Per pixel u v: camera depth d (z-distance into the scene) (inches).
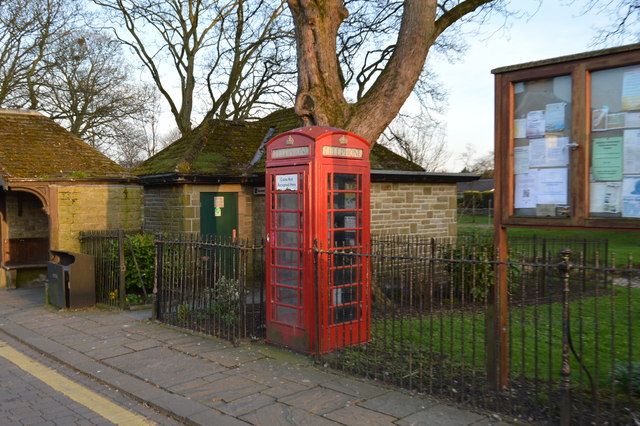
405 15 343.9
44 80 957.8
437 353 247.6
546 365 233.1
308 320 248.5
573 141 170.9
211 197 482.6
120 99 1058.1
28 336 309.9
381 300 291.7
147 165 564.1
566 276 161.6
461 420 173.5
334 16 344.8
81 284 386.9
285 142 259.1
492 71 190.4
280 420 179.0
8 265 518.3
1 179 448.5
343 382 212.7
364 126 342.0
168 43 887.1
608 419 165.2
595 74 168.2
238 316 278.8
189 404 196.1
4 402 208.4
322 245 244.7
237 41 810.8
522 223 183.2
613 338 155.0
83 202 473.1
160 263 334.6
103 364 250.4
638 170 159.0
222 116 893.2
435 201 526.0
